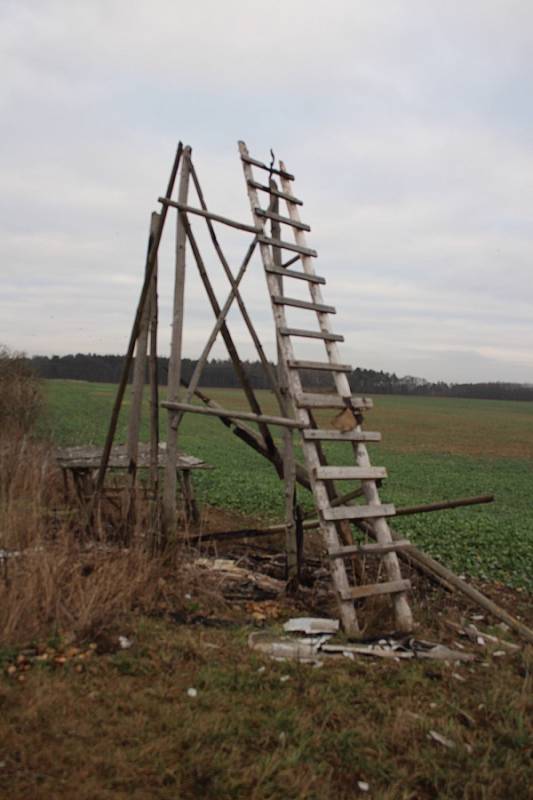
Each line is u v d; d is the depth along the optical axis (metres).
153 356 8.15
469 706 4.91
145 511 7.94
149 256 7.81
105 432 27.78
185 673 4.95
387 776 4.01
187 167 7.87
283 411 7.75
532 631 6.43
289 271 7.38
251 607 6.59
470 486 22.59
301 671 5.16
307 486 7.96
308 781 3.84
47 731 4.06
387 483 22.02
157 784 3.69
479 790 3.97
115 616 5.74
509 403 99.75
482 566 9.37
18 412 22.44
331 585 7.59
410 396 112.62
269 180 8.09
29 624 5.30
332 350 7.31
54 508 9.17
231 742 4.14
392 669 5.37
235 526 10.96
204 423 40.78
